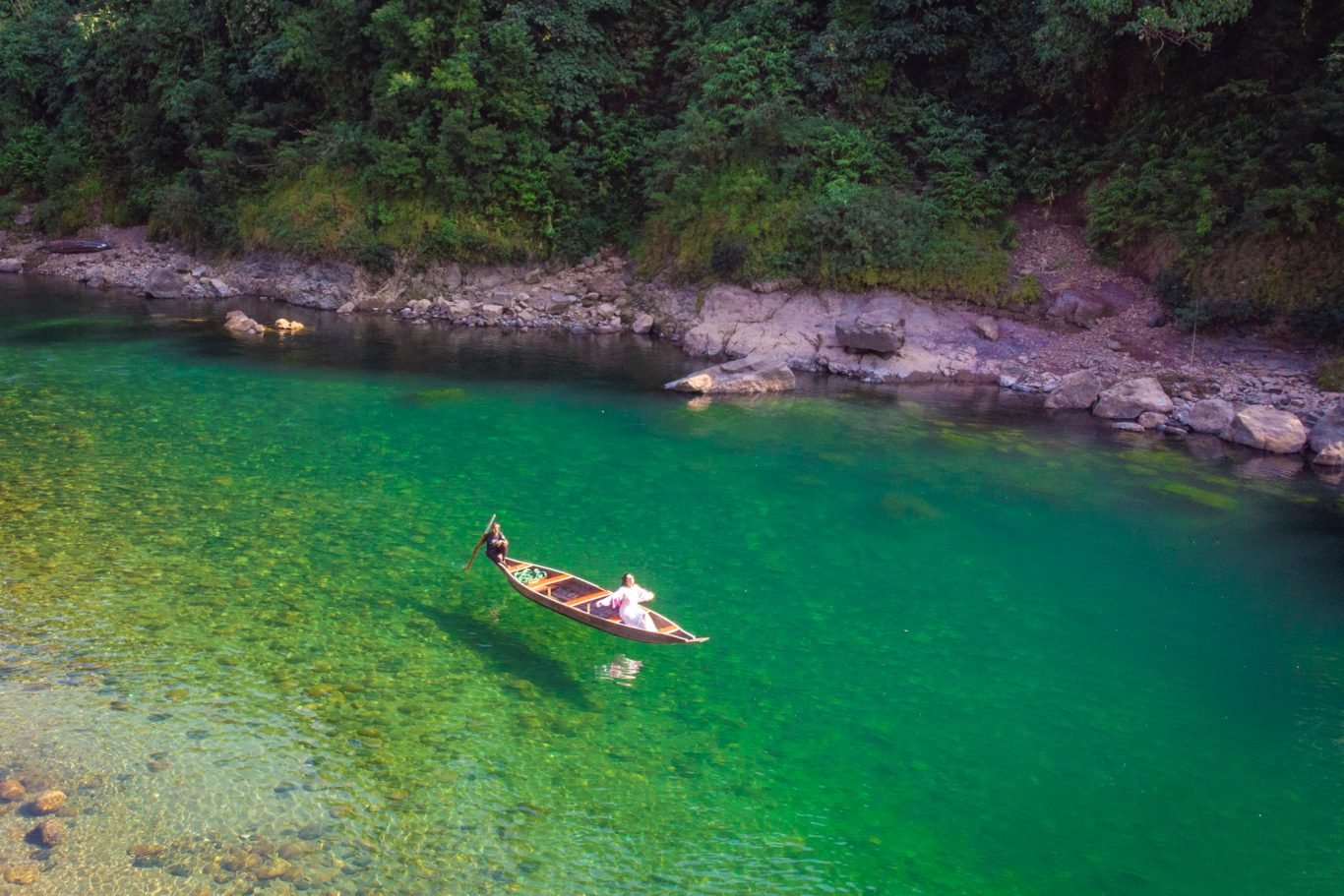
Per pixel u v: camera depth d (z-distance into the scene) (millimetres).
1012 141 34344
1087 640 14125
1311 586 16000
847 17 35750
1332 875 9453
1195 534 18047
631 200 39844
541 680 12320
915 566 16453
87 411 22578
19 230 49594
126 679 11500
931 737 11555
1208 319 28125
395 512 17500
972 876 9227
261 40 44406
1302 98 27969
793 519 18203
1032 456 22219
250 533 16125
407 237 38469
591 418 24203
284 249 40281
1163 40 28844
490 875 8773
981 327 30453
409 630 13258
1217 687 12945
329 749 10438
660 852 9281
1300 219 26953
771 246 32844
